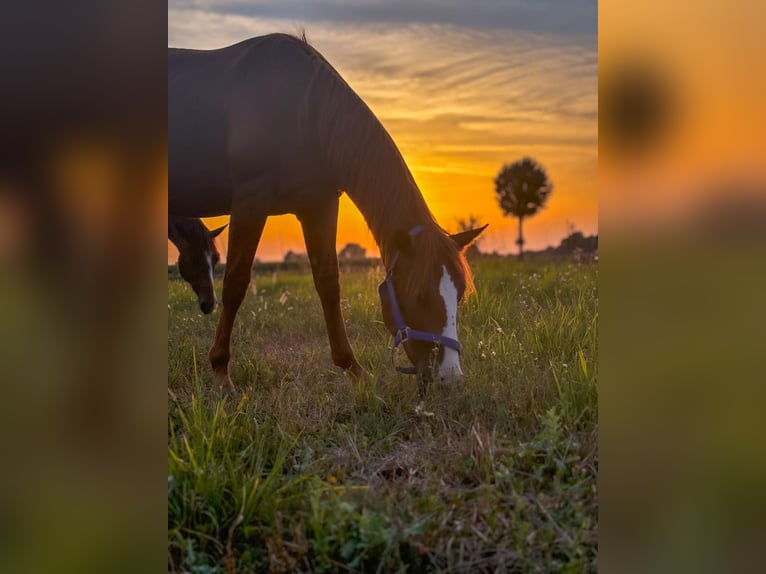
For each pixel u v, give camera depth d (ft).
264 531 6.19
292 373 11.24
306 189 10.56
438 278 8.98
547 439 7.38
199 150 10.97
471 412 8.50
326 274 10.93
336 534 6.04
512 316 13.24
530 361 9.96
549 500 6.49
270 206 10.64
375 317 14.44
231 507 6.57
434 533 6.06
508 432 8.14
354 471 7.52
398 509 6.42
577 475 6.82
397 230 9.18
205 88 10.92
